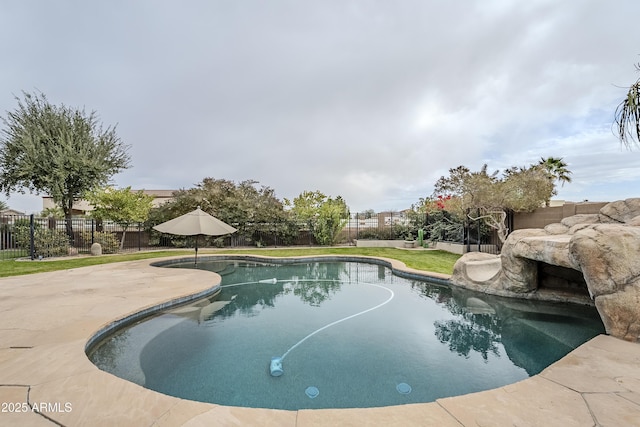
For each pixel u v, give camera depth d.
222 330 5.27
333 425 2.21
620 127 4.40
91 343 4.09
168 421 2.24
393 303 7.12
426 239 18.77
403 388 3.45
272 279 10.07
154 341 4.66
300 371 3.84
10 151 15.38
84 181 16.38
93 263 11.48
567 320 5.75
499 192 13.22
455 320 5.86
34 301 5.69
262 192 20.22
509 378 3.67
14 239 14.55
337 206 20.20
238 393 3.33
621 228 4.12
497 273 7.38
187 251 16.52
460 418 2.27
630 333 3.71
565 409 2.37
